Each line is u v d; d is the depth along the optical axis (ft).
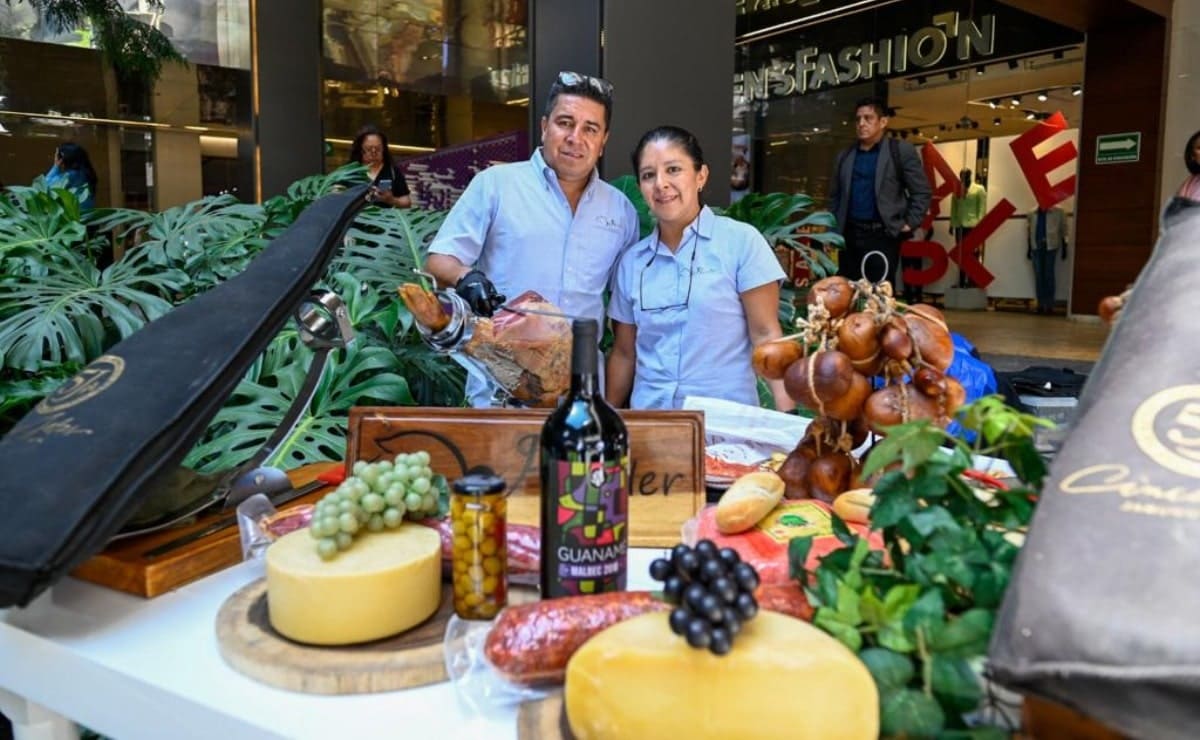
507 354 4.44
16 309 7.88
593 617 2.77
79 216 9.64
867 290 4.03
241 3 16.61
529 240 7.30
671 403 7.15
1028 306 45.47
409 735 2.66
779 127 41.63
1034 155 42.63
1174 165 33.99
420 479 3.48
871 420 3.88
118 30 17.35
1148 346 2.68
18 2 17.71
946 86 39.22
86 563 3.73
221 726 2.80
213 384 3.61
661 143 6.76
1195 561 1.99
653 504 4.22
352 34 17.28
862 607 2.48
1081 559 2.08
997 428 2.54
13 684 3.43
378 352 6.88
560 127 6.98
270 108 16.55
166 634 3.33
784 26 39.50
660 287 7.13
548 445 3.12
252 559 3.88
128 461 3.28
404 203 12.73
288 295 4.08
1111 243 35.47
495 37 16.65
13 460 3.33
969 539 2.50
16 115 18.61
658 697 2.31
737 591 2.35
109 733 3.14
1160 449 2.33
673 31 12.27
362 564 3.10
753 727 2.27
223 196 10.83
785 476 4.34
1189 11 32.99
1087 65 35.12
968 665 2.29
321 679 2.87
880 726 2.33
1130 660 1.84
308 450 5.96
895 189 18.57
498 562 3.14
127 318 7.50
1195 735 1.80
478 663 2.86
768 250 7.04
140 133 18.80
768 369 4.21
